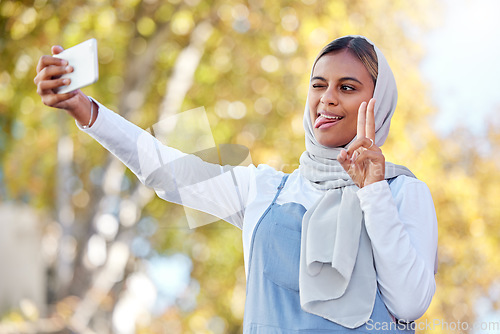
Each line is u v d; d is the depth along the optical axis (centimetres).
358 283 179
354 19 1039
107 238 981
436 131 1105
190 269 1123
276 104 1077
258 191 205
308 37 1027
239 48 1070
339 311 177
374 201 178
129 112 992
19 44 985
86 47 175
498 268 1089
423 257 182
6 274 796
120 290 993
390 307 179
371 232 178
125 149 202
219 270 1155
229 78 1099
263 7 1017
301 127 1052
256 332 183
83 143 1048
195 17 996
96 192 993
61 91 181
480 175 1130
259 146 1067
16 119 1070
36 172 1102
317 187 198
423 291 175
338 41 205
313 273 180
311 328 177
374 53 204
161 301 1082
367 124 184
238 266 1155
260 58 1066
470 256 1098
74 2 980
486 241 1097
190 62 984
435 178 1096
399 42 1083
